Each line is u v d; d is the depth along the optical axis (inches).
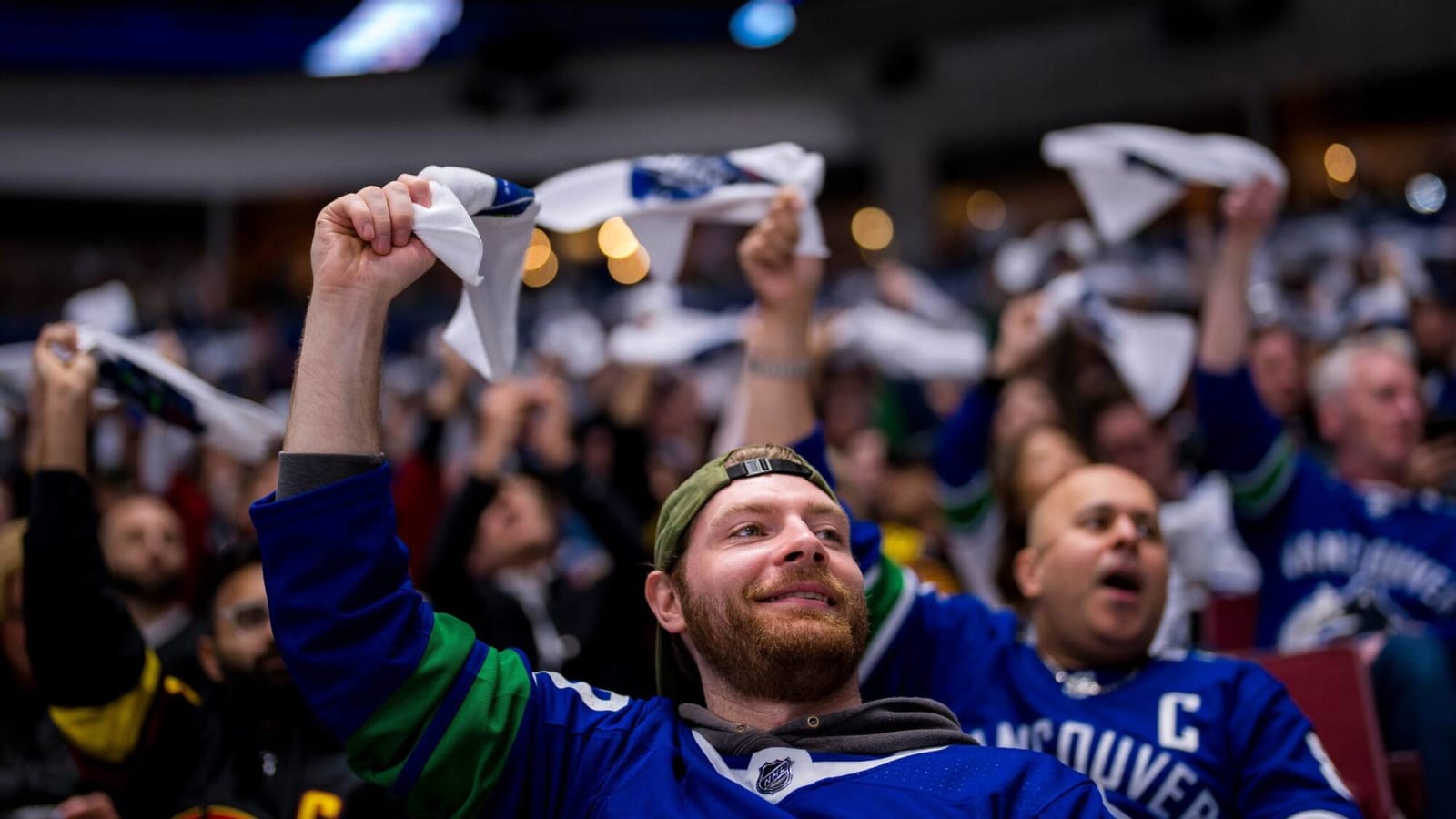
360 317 56.0
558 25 544.4
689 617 60.9
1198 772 74.0
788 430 83.5
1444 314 176.6
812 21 514.9
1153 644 82.5
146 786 76.3
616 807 55.9
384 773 55.2
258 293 533.3
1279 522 112.1
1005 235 443.2
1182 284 325.7
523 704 58.7
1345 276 263.4
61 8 541.3
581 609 120.6
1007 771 56.1
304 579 53.8
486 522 119.8
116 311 131.6
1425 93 490.0
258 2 546.3
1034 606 86.9
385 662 54.6
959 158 540.1
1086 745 76.5
